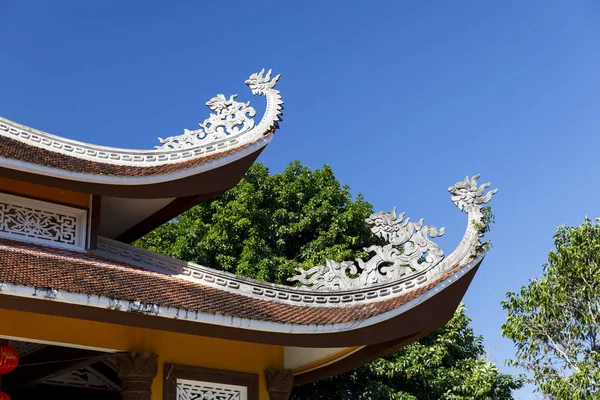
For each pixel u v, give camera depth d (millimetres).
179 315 10164
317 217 26172
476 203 12883
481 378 22516
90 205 13391
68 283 9578
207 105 14617
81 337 10883
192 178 13438
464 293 12430
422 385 22656
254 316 10953
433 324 12102
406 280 12617
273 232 26141
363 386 22156
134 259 13273
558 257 20562
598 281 19734
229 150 13969
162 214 14617
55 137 13703
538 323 20328
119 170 13484
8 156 11867
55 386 13844
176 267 12977
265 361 12984
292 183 27234
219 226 25297
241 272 23781
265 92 14500
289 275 24250
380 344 12742
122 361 11211
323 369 13609
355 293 12656
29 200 12836
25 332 10391
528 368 20500
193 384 12070
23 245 12008
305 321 11461
